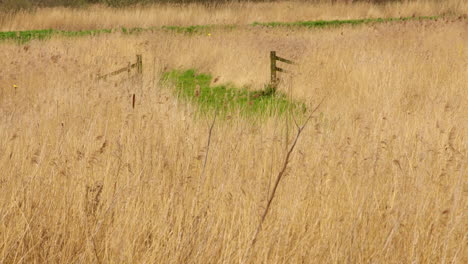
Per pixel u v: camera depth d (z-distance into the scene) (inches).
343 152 355.6
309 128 433.7
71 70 797.2
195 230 248.8
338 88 676.1
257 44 1036.5
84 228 250.2
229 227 257.9
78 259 239.8
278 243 234.7
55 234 246.7
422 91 632.4
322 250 244.2
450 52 839.1
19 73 757.3
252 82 809.5
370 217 267.3
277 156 348.5
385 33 1079.6
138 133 395.5
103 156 332.5
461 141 402.9
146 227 257.4
